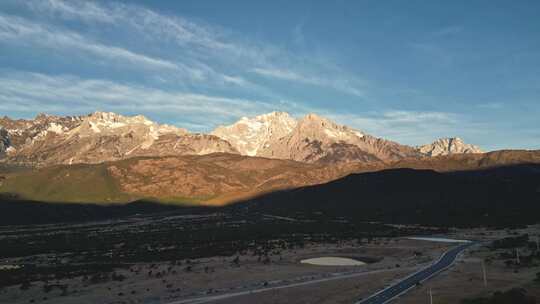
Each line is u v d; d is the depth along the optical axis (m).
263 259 140.00
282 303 87.12
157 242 191.50
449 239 174.88
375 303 82.50
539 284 89.94
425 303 80.69
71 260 151.88
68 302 93.69
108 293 99.44
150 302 91.19
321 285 100.00
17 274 122.50
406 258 136.50
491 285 91.25
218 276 114.50
